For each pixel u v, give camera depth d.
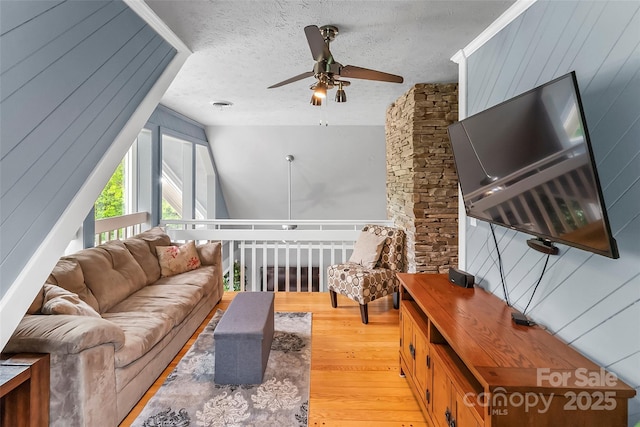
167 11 1.97
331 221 4.17
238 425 1.78
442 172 3.33
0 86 1.14
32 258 1.30
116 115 1.81
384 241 3.55
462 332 1.48
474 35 2.25
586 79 1.40
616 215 1.26
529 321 1.57
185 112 4.61
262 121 5.23
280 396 2.03
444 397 1.52
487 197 1.86
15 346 1.47
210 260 3.64
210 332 2.92
